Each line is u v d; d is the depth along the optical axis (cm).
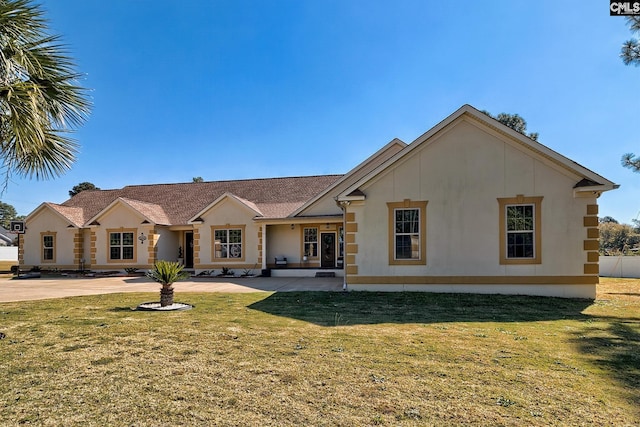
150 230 2180
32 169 779
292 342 619
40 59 709
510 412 372
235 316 848
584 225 1144
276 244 2075
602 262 2225
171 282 992
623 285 1579
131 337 657
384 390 423
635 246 3806
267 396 410
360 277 1272
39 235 2367
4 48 660
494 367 499
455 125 1231
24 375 476
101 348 591
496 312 909
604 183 1112
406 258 1252
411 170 1254
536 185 1174
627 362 522
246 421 357
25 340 641
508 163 1195
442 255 1226
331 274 1909
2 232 5834
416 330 708
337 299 1102
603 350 579
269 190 2409
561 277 1149
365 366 501
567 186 1156
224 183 2628
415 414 368
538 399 402
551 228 1162
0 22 646
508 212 1197
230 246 2064
